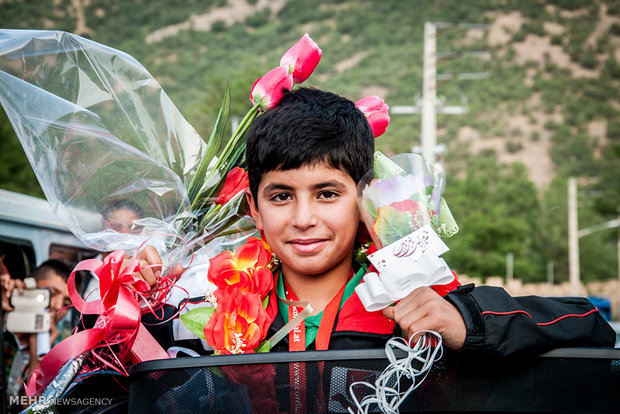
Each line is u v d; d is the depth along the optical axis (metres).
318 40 160.62
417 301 1.33
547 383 1.32
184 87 118.75
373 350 1.28
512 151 131.88
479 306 1.33
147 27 159.38
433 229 1.46
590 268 65.25
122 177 1.73
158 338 1.76
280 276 1.80
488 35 168.00
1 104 1.70
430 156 17.38
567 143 136.50
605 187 97.06
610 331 1.51
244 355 1.28
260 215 1.68
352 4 169.38
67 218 1.72
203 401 1.27
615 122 145.38
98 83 1.78
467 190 48.78
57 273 3.83
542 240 65.12
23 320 3.54
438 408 1.29
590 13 181.38
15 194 3.62
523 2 179.25
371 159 1.69
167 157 1.82
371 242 1.78
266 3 171.88
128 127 1.79
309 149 1.58
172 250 1.78
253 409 1.26
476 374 1.31
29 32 1.75
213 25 156.88
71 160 1.71
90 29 148.38
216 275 1.65
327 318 1.68
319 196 1.62
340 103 1.73
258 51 151.12
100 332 1.53
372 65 149.38
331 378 1.27
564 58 162.88
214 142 1.80
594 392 1.31
